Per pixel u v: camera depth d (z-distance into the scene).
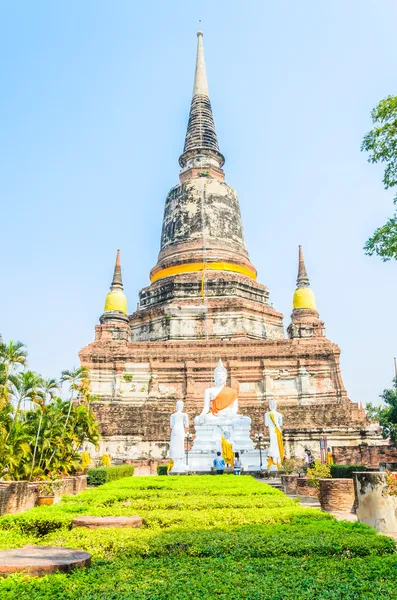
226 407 37.81
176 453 34.22
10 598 6.66
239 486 19.94
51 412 31.09
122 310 51.69
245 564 8.65
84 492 18.59
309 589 7.15
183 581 7.61
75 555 8.67
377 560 8.85
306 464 33.41
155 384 45.34
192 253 54.12
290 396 44.78
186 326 50.12
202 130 63.03
